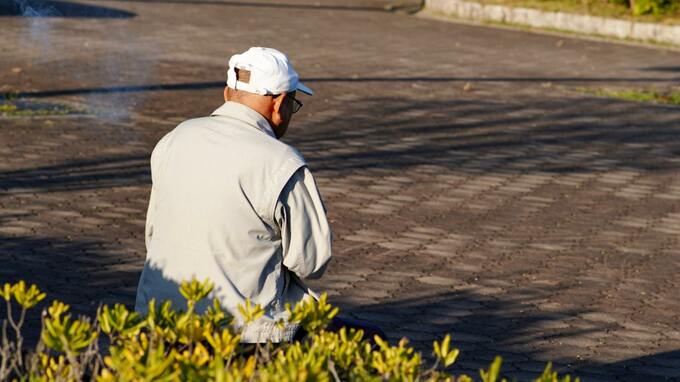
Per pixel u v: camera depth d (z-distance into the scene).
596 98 29.41
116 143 20.34
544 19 47.53
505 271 13.93
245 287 6.60
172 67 30.36
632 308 12.73
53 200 16.16
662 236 15.99
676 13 45.97
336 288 12.90
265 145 6.68
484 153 21.39
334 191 17.69
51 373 5.64
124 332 5.60
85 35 36.38
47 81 26.88
